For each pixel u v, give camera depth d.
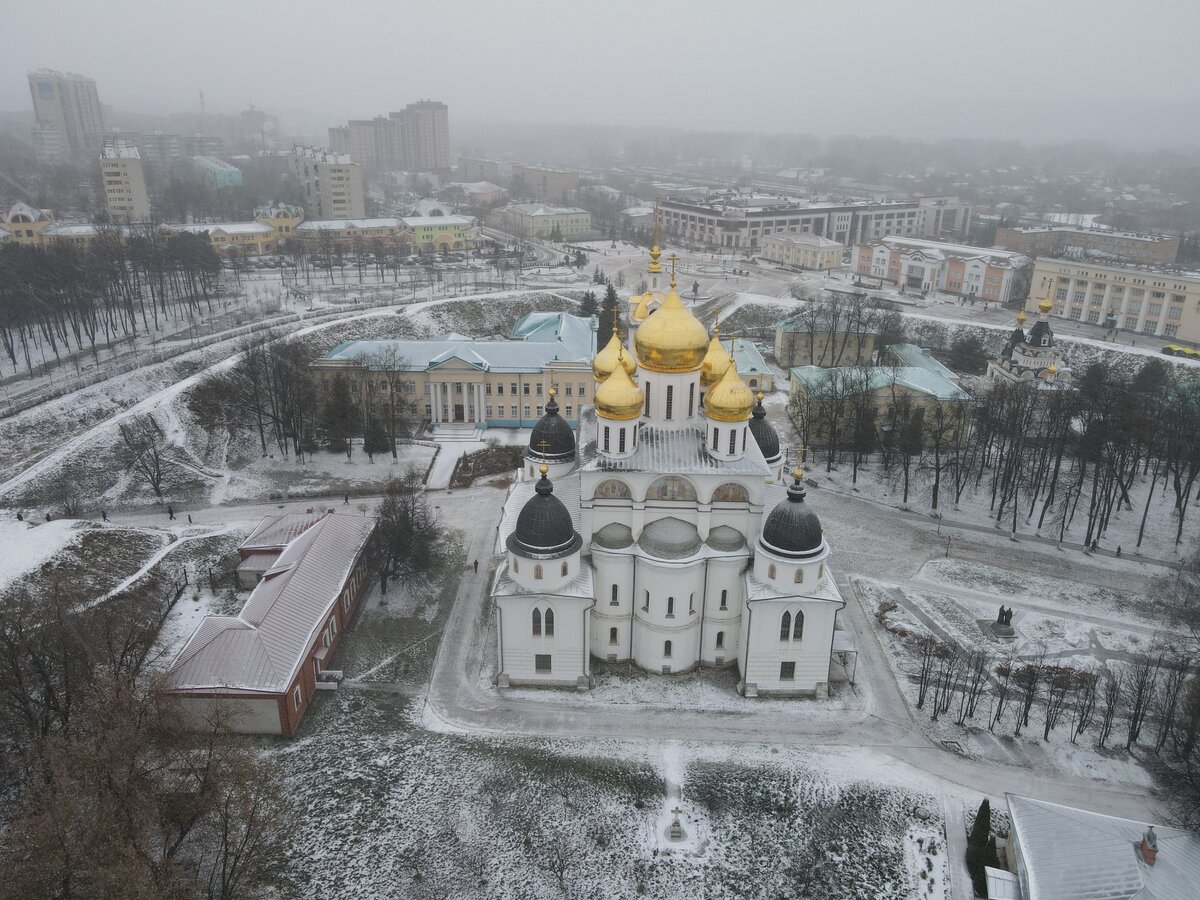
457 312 198.62
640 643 74.69
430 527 92.06
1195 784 61.62
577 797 60.66
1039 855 52.25
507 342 142.12
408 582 89.06
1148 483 116.62
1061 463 120.88
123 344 168.50
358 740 65.75
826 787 62.12
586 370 135.00
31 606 72.44
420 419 138.50
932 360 152.00
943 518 108.12
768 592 69.06
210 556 93.31
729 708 70.62
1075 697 72.94
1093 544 100.75
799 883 55.38
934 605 87.56
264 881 53.78
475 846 56.88
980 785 62.97
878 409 127.94
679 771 63.38
